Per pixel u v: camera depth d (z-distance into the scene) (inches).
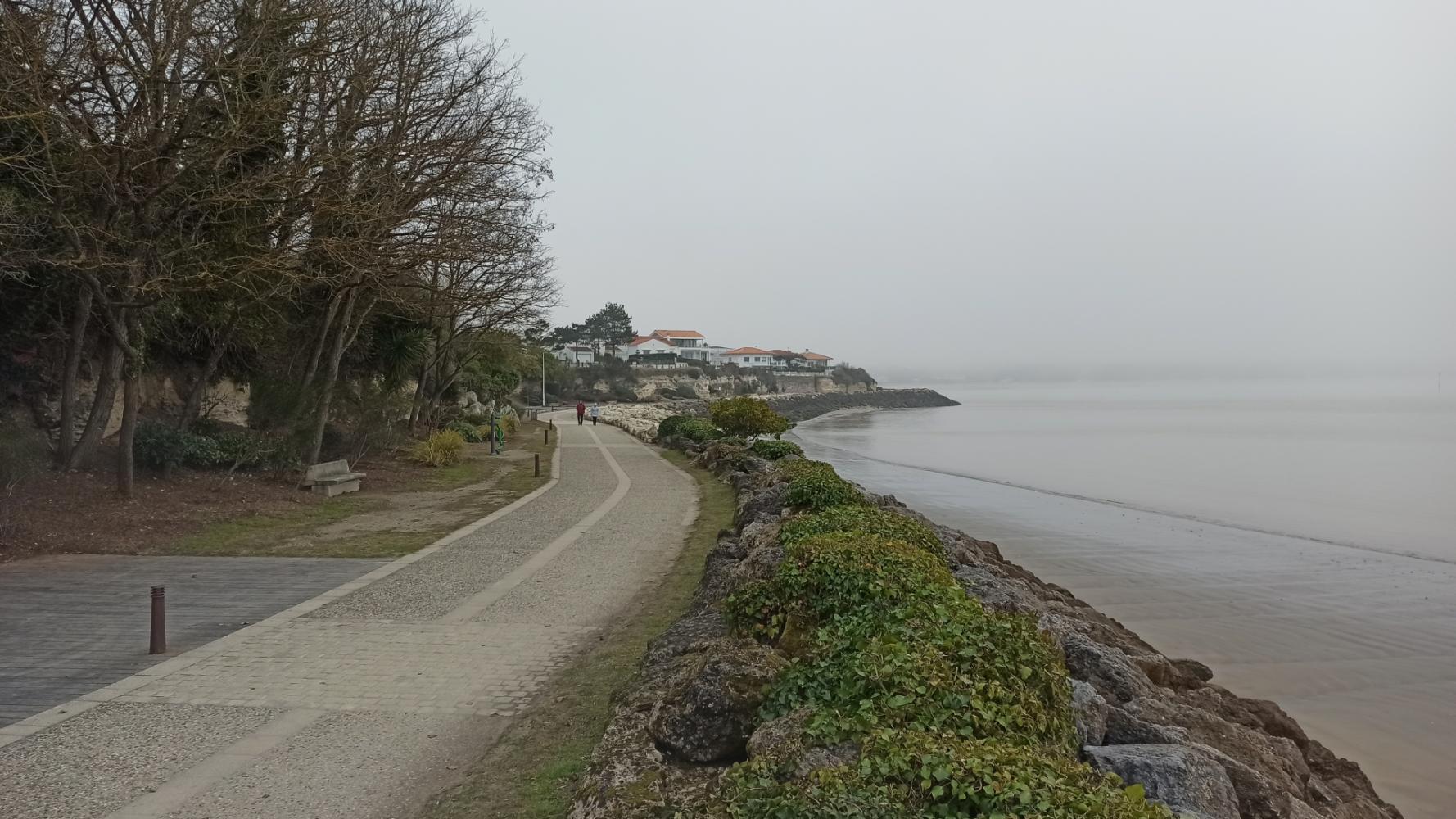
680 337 6535.4
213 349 820.0
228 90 583.5
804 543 269.0
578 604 397.1
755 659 201.5
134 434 679.7
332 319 897.5
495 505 749.9
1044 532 913.5
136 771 219.0
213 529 583.5
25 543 506.0
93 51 518.3
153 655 318.0
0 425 596.4
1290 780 228.4
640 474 1027.9
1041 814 116.9
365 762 225.1
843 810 121.6
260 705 267.6
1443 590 650.8
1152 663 320.8
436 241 739.4
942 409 5792.3
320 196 647.1
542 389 3575.3
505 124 818.2
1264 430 2864.2
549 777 209.3
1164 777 173.2
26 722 252.1
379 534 591.8
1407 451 2027.6
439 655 319.3
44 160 545.6
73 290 663.8
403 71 716.0
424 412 1512.1
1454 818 293.1
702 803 152.3
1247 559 772.0
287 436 825.5
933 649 176.6
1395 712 394.9
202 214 661.3
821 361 7426.2
